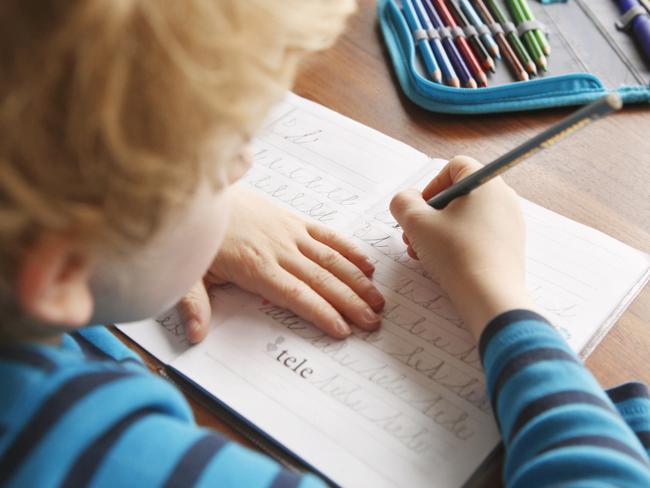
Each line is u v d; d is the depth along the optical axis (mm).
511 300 493
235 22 320
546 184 648
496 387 458
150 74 303
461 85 732
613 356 514
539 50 753
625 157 673
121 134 309
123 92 302
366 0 858
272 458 461
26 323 379
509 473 427
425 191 620
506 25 776
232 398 490
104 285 373
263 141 697
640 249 590
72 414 341
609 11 812
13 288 346
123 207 329
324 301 541
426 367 503
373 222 618
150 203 335
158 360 526
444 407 477
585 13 810
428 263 556
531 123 713
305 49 372
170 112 311
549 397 432
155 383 379
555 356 453
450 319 535
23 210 316
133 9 293
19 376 346
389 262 584
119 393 356
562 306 538
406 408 477
